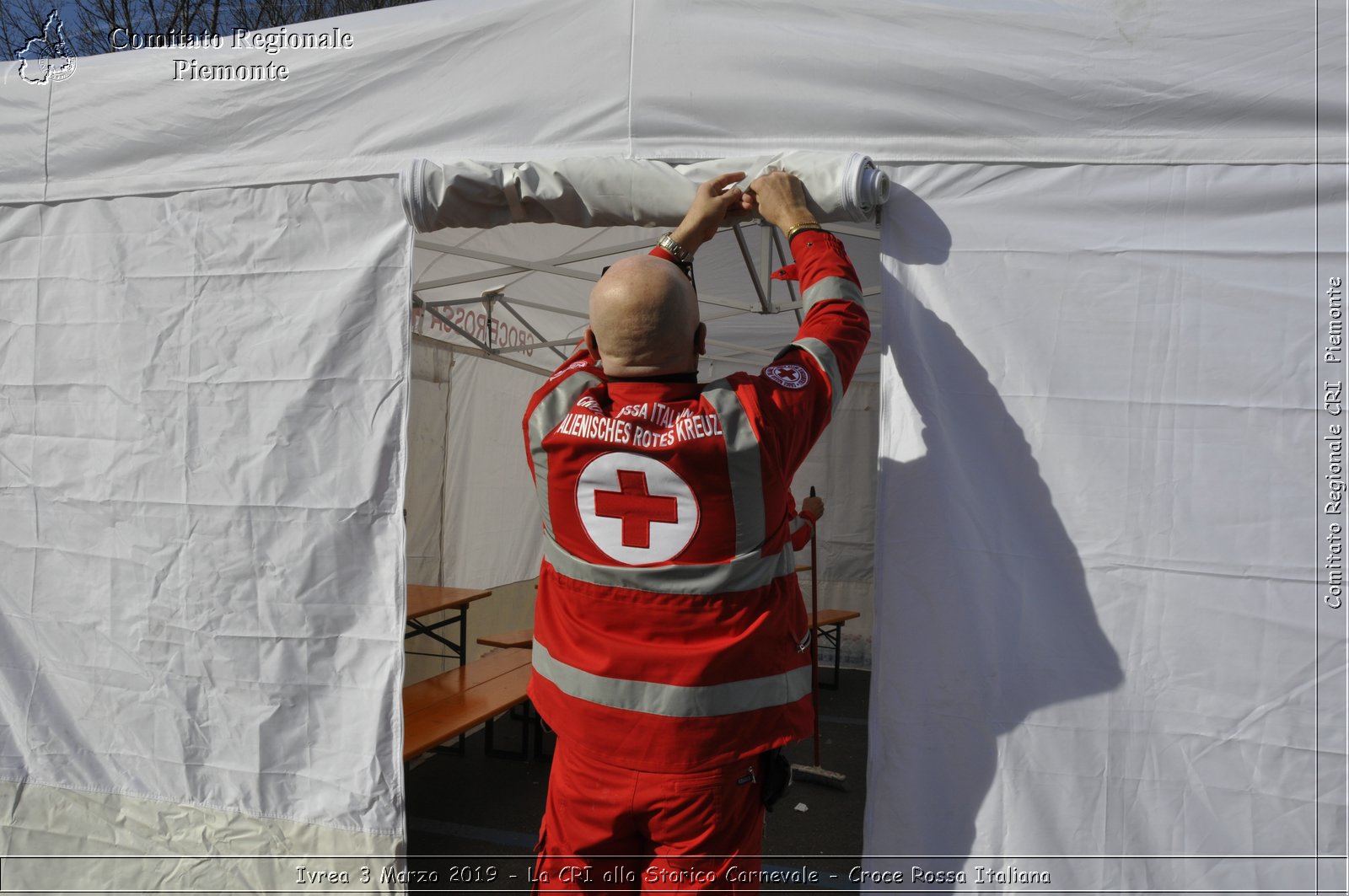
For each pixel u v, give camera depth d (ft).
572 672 6.23
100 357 9.03
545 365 23.80
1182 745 6.30
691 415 5.83
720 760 5.89
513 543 22.52
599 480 6.05
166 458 8.74
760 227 12.54
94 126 9.12
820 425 6.21
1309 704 6.07
